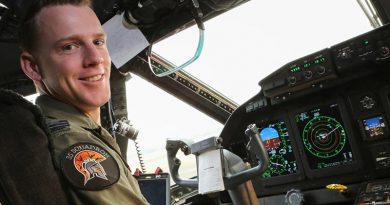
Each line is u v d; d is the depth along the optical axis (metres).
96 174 0.97
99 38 1.21
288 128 2.71
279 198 2.74
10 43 2.51
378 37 2.27
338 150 2.53
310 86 2.53
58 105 1.18
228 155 2.07
